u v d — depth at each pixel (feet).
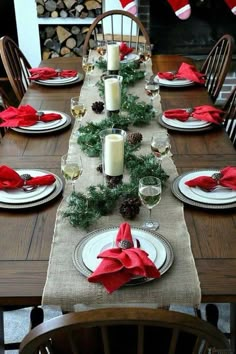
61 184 5.69
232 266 4.41
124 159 6.01
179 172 6.00
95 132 6.74
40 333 3.31
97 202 5.17
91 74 9.71
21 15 14.39
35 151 6.63
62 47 15.01
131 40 12.37
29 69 10.08
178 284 4.20
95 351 4.73
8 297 4.12
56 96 8.64
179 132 7.13
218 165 6.17
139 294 4.12
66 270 4.37
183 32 14.92
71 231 4.91
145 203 4.84
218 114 7.36
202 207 5.20
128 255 4.24
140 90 8.87
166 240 4.69
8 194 5.44
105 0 14.17
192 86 9.05
